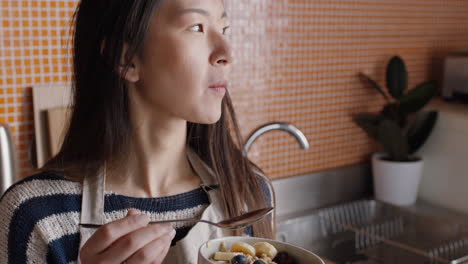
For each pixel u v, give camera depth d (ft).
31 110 4.11
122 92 2.37
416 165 5.87
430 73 6.82
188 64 2.16
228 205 2.65
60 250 2.29
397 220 5.78
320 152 5.95
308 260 2.10
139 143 2.47
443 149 5.93
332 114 5.97
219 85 2.26
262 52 5.22
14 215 2.34
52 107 4.15
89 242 1.96
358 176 6.35
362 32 6.01
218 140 2.73
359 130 6.32
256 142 5.34
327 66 5.78
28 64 4.03
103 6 2.27
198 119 2.25
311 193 5.88
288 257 2.14
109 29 2.25
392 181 5.90
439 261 4.72
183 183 2.63
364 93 6.21
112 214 2.41
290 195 5.68
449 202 5.90
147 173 2.51
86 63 2.41
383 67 6.32
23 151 4.12
